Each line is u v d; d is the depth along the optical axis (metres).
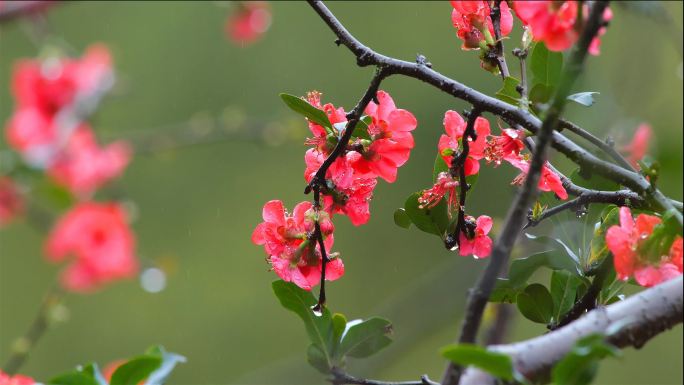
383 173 3.03
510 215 1.97
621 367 11.61
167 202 13.14
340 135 3.01
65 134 7.33
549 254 3.01
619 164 2.89
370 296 12.38
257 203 13.22
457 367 1.94
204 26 13.33
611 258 2.94
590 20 2.08
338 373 2.95
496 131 7.69
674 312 2.21
